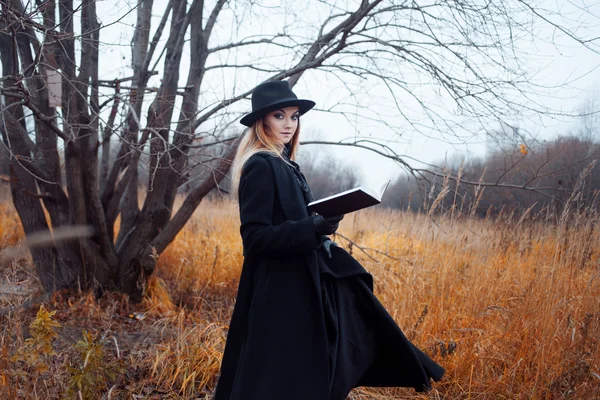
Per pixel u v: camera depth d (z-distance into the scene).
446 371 3.17
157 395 2.87
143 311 4.50
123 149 4.86
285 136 2.27
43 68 3.98
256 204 2.04
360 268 2.19
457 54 4.09
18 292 3.74
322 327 2.00
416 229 5.34
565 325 3.29
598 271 3.58
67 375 2.78
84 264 4.63
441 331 3.49
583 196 4.29
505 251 4.62
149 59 4.53
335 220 1.90
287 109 2.26
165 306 4.57
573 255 3.96
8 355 2.72
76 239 4.64
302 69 4.56
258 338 2.01
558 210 4.69
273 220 2.08
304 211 2.07
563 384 2.87
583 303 3.51
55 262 4.68
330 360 2.00
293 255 2.08
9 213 6.98
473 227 4.44
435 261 4.16
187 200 4.62
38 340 2.44
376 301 2.17
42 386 2.65
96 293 4.62
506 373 3.04
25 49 4.19
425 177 4.57
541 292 3.64
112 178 4.99
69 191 4.45
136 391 2.87
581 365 2.84
